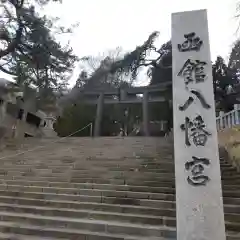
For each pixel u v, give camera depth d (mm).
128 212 5555
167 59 14953
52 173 8031
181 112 4051
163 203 5680
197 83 4117
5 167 8883
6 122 15461
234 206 5270
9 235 4848
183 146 3914
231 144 8867
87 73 15148
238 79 14414
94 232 4820
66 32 13641
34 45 12531
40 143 12484
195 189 3709
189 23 4398
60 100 14055
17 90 13266
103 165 8602
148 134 14461
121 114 16391
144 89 13047
